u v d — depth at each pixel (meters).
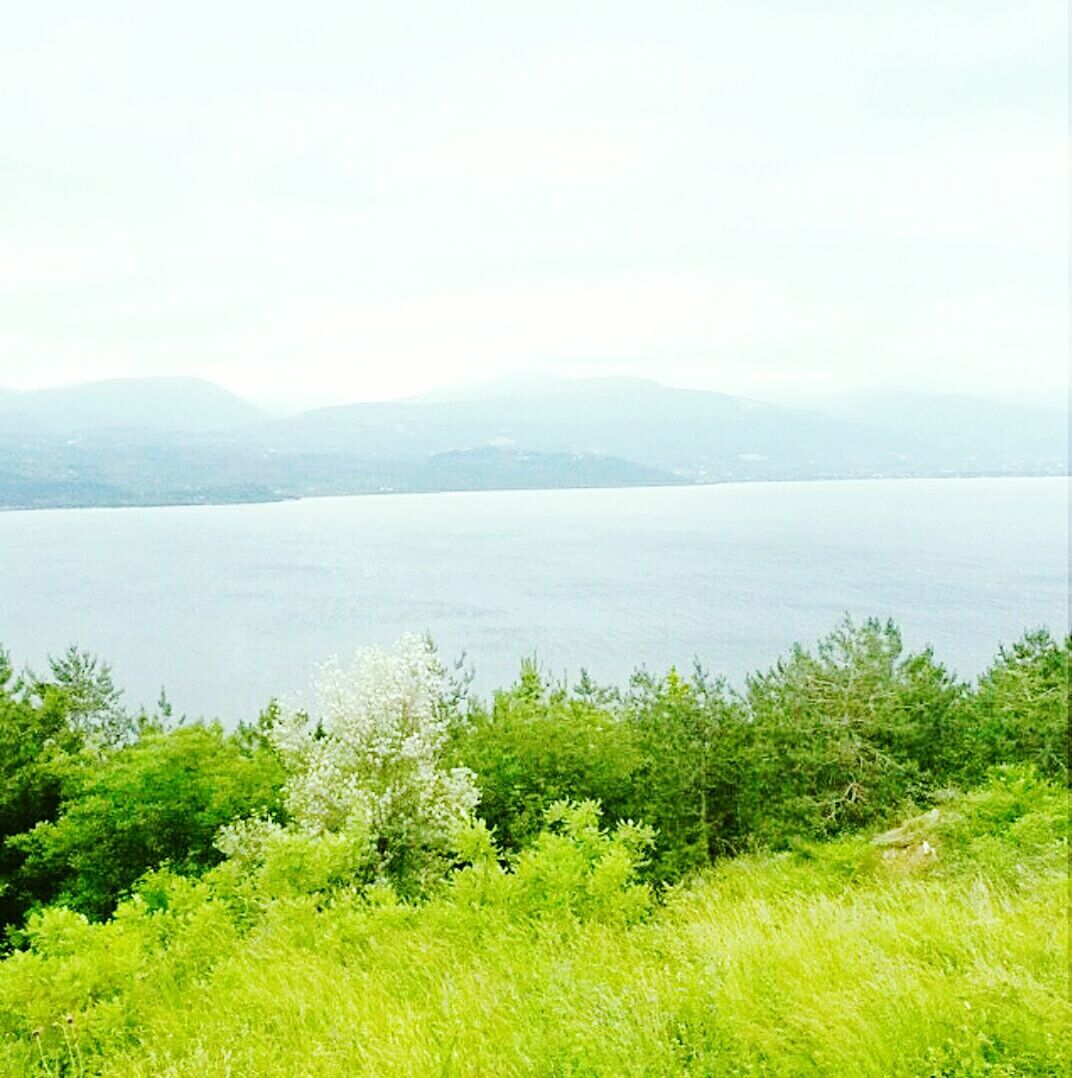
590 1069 5.06
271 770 24.28
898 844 13.23
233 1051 6.55
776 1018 5.32
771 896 12.45
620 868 9.56
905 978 5.47
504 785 21.92
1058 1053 4.49
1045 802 11.94
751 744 23.05
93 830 22.11
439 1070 5.40
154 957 9.45
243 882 13.10
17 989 8.10
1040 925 6.48
